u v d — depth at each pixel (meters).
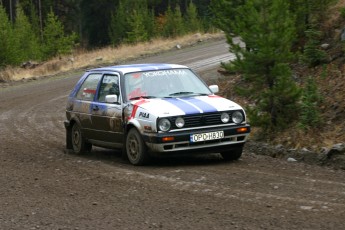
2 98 26.52
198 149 10.17
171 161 10.96
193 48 40.88
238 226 6.38
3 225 6.93
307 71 15.17
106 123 11.34
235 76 18.70
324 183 8.37
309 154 10.69
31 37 55.06
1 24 41.69
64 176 9.91
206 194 7.98
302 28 16.11
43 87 29.56
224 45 39.78
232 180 8.81
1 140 15.05
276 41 12.27
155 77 11.30
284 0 12.85
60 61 39.34
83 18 78.12
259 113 13.62
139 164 10.50
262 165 10.08
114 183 9.07
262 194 7.80
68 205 7.79
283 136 12.24
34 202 8.07
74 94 12.73
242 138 10.50
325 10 16.42
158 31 69.38
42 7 79.38
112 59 38.69
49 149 13.28
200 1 89.00
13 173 10.39
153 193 8.22
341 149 10.22
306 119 12.03
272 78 12.61
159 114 10.01
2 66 40.22
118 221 6.85
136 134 10.41
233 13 16.31
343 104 12.41
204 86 11.48
